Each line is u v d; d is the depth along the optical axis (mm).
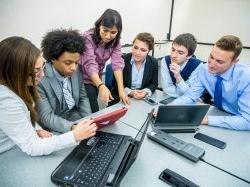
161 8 4336
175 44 1867
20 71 842
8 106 848
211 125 1306
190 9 4555
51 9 2490
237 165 979
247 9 4016
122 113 1213
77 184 771
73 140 933
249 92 1338
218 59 1306
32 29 2359
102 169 846
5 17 2102
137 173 885
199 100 1785
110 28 1637
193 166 952
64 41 1163
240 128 1275
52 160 926
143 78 2014
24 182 812
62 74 1329
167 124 1213
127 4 3539
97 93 1786
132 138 1071
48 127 1207
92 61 1740
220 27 4371
